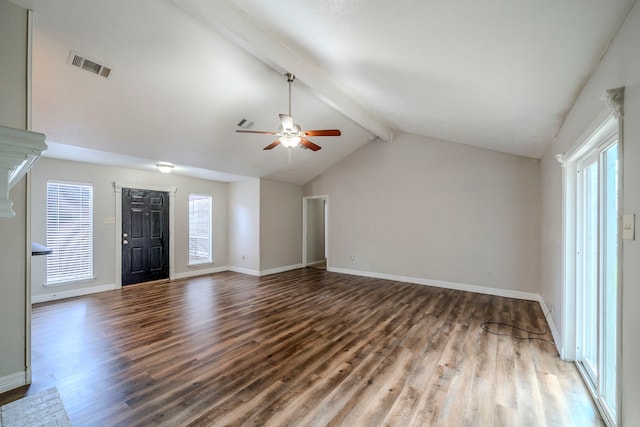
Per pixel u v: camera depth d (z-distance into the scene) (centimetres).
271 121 423
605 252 196
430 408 196
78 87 288
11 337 210
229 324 346
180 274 612
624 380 142
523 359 264
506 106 270
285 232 700
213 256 673
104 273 503
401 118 450
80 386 218
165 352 274
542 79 206
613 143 181
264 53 261
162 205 587
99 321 354
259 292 495
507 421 184
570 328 261
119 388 216
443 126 421
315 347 286
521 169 467
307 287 531
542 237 421
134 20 237
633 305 134
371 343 296
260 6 220
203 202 662
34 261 430
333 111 448
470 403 201
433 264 545
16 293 212
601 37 152
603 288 196
